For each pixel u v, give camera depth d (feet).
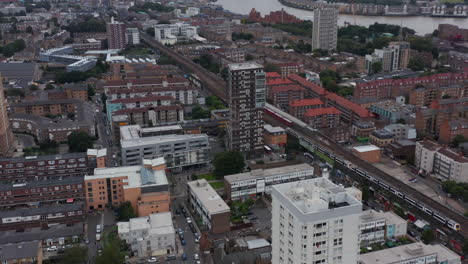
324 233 613.52
